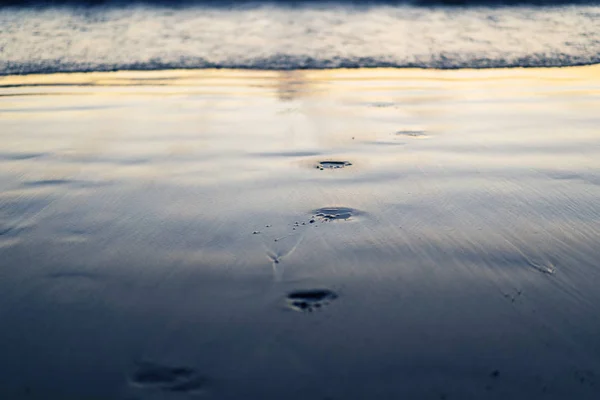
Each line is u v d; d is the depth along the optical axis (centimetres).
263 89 472
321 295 185
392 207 235
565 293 185
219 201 242
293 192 249
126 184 259
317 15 894
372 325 173
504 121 353
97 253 206
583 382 156
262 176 266
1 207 238
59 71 561
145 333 171
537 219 225
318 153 296
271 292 186
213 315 177
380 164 279
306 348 166
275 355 164
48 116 376
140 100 428
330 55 629
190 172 272
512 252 204
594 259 201
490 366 161
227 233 217
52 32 767
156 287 189
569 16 869
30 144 315
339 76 536
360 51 648
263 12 921
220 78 526
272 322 174
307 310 179
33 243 212
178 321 175
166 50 657
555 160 284
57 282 192
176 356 164
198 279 192
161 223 224
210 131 336
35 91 468
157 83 500
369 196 244
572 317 176
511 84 489
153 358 163
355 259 201
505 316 176
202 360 162
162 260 202
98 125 351
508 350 165
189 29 783
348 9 951
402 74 546
